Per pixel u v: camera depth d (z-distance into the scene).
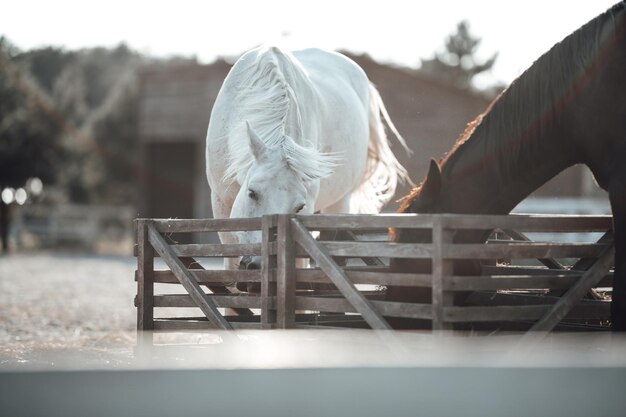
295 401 3.01
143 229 6.30
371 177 9.16
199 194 29.25
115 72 50.25
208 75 28.64
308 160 5.96
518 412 2.99
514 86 5.69
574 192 27.17
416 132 23.86
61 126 32.69
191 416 2.95
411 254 4.81
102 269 19.73
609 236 5.40
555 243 5.10
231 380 3.04
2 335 8.83
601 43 5.47
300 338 5.38
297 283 5.84
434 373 3.07
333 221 5.20
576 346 5.65
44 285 15.23
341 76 8.59
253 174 5.95
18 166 30.30
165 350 6.31
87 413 2.93
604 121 5.47
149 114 29.78
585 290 5.17
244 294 5.94
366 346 5.22
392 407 3.03
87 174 39.34
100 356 6.86
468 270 5.21
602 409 3.02
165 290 13.41
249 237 5.93
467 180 5.62
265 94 6.56
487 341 4.96
